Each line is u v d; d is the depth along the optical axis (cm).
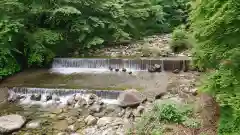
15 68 1045
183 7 2052
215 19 435
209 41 475
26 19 1115
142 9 1608
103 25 1298
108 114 730
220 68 462
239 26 423
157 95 768
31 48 1080
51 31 1152
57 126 681
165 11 2033
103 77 987
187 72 994
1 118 700
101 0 1360
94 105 779
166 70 1026
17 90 881
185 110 631
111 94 810
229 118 495
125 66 1073
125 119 685
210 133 538
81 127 668
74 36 1304
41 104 825
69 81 949
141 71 1044
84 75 1020
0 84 925
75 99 815
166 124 597
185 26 1255
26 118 729
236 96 432
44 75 1027
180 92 788
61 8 1120
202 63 545
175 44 1219
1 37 954
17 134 649
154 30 1828
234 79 438
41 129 668
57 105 810
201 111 625
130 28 1579
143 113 677
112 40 1428
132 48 1325
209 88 481
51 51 1141
